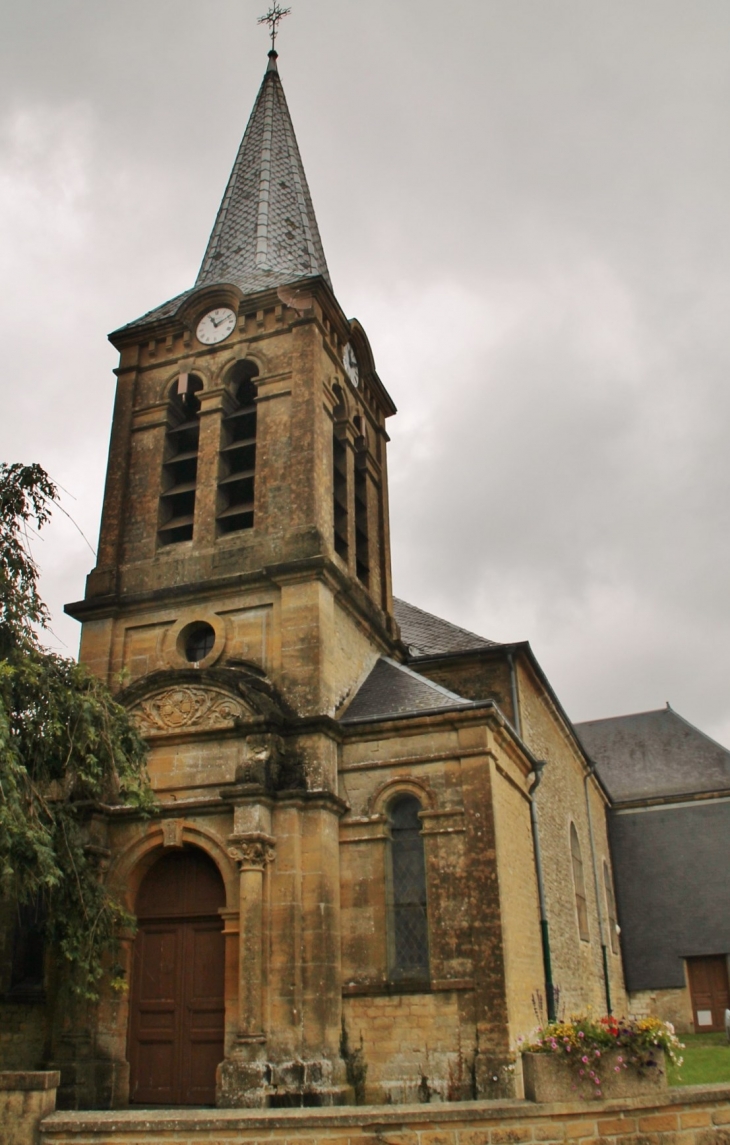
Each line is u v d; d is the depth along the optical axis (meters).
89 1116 9.16
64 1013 14.77
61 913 13.31
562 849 23.23
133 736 14.28
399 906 15.70
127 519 20.02
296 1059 13.94
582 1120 8.88
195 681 16.91
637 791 35.78
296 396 19.64
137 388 21.44
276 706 16.62
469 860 15.30
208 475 19.72
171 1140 8.88
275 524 18.62
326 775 16.00
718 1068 19.00
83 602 18.97
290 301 20.67
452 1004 14.50
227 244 24.20
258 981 14.24
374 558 22.22
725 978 31.45
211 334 21.31
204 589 18.27
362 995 14.95
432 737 16.34
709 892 32.69
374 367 23.80
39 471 13.62
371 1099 14.27
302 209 25.42
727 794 34.16
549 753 23.73
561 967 19.73
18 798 11.90
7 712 12.36
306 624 17.20
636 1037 9.38
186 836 15.84
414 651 22.78
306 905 15.05
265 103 27.36
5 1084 9.33
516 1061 14.10
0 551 13.13
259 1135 8.82
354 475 22.14
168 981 15.61
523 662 21.66
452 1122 8.78
